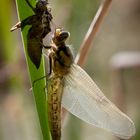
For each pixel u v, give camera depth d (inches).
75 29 21.4
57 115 18.1
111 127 18.5
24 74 21.8
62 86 18.5
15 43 21.5
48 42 18.6
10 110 22.8
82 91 18.6
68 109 18.6
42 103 17.4
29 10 17.3
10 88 22.0
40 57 17.4
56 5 21.7
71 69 18.6
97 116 18.5
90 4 21.5
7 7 21.0
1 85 21.9
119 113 18.5
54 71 18.6
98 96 18.6
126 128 18.4
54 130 18.1
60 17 21.6
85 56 18.8
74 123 21.0
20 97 22.4
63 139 21.2
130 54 21.0
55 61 18.6
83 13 21.5
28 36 17.4
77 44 21.3
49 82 18.5
